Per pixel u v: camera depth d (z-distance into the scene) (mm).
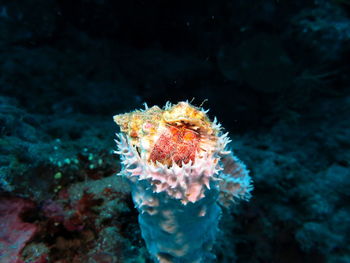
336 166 631
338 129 772
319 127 827
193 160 176
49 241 333
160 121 180
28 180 343
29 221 333
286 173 557
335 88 957
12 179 327
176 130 177
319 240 461
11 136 408
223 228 448
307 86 966
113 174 417
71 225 344
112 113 931
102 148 451
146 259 332
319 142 756
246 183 298
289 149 760
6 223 318
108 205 365
